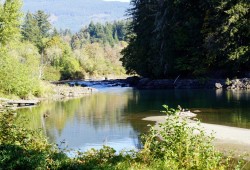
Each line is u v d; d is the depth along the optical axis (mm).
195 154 10328
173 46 58125
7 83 39469
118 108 33938
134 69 69438
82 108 34688
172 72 58844
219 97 39406
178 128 11000
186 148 10500
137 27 66062
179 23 57875
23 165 10172
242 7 48562
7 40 56188
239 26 48906
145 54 63938
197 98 39375
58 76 93750
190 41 57188
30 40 129375
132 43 70750
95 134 22484
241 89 48250
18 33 57906
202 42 55875
